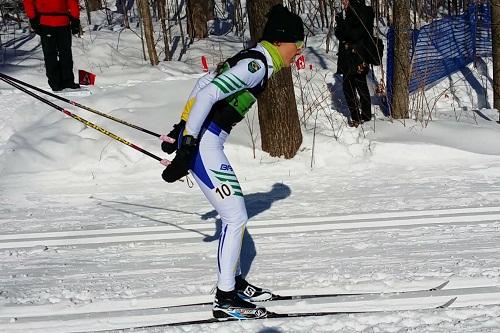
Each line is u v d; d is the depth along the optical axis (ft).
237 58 10.57
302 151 22.09
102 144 22.67
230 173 10.94
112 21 47.52
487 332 9.87
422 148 21.90
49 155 22.39
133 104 26.04
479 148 22.30
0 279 13.29
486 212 16.24
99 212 17.94
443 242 14.26
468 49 32.04
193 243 15.06
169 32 39.93
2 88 28.40
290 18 10.72
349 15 24.18
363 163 21.52
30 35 40.88
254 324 10.68
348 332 10.16
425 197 17.75
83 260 14.29
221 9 54.54
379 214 16.46
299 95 27.45
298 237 15.05
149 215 17.44
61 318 11.29
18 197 19.63
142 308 11.58
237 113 10.79
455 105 29.78
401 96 25.54
